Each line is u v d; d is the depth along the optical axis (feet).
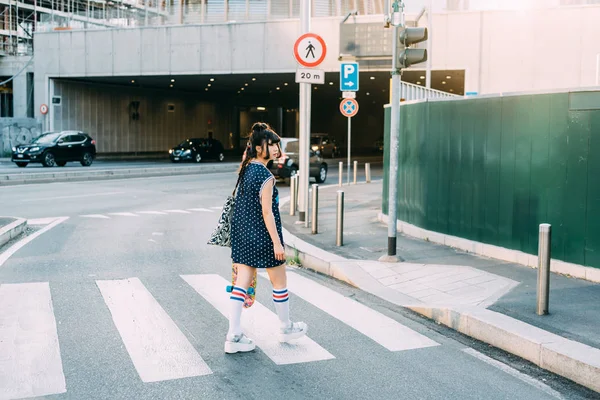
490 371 16.62
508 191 28.91
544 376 16.35
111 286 25.21
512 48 98.63
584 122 24.95
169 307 22.22
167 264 30.17
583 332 18.33
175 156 135.74
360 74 117.50
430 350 18.24
